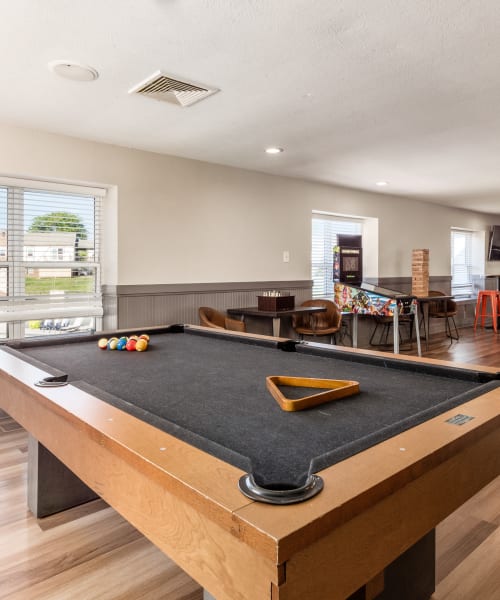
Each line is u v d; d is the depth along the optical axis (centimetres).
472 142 379
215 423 112
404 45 217
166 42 213
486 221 858
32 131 341
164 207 416
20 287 361
